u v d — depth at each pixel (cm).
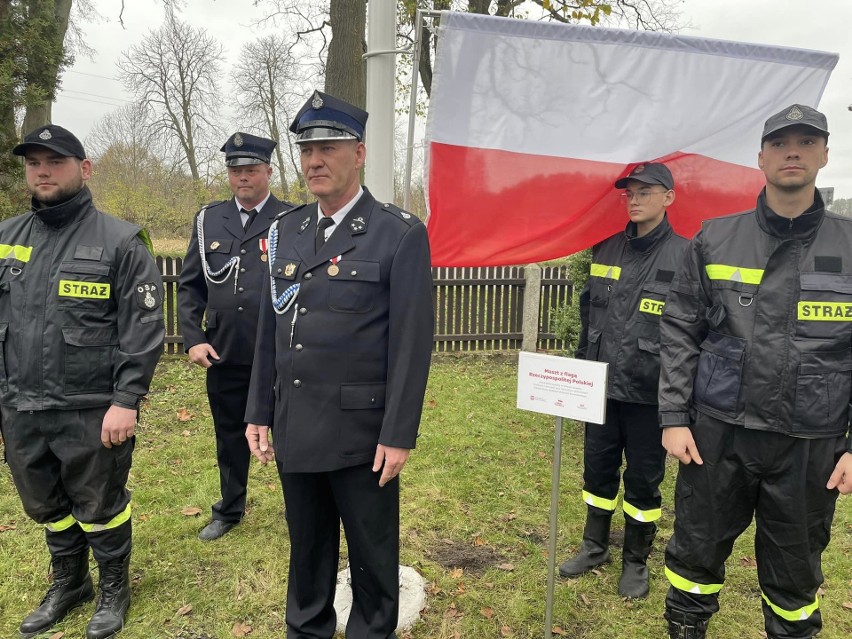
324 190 204
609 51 266
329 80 905
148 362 240
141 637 254
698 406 214
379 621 223
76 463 238
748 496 212
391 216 211
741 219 211
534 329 780
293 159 2567
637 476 286
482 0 1116
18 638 252
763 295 200
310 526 225
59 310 232
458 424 531
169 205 2366
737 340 204
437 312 775
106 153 2581
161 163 2534
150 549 321
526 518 365
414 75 273
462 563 316
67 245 236
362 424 207
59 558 262
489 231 295
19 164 551
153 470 418
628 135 279
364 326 205
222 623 265
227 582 293
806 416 193
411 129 279
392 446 200
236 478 337
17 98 543
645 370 272
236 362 320
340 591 276
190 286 330
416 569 306
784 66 272
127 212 2164
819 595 294
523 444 488
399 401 200
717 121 278
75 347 232
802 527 202
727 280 207
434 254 298
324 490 226
